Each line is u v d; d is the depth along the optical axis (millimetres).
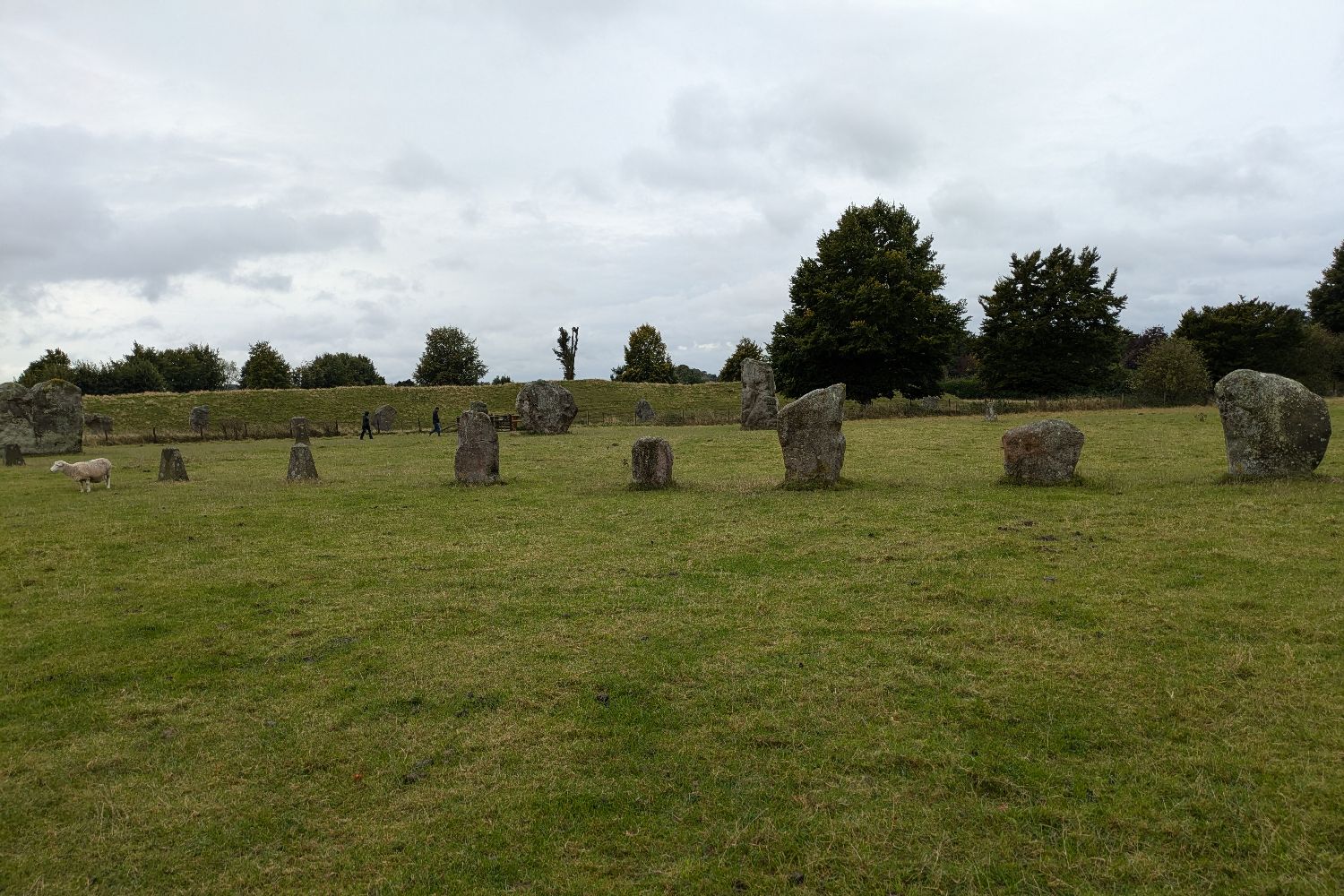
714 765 6176
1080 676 7480
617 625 9320
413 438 43188
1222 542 11828
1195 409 41906
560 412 42188
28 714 7398
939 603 9750
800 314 54156
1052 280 61500
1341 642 7945
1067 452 17609
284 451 35625
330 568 12250
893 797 5664
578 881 4961
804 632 8914
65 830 5602
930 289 51844
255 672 8258
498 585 11133
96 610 10297
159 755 6590
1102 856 5000
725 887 4867
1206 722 6531
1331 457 20328
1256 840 5066
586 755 6398
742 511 15984
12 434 34250
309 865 5199
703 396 73125
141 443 42844
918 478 19812
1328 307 72438
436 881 5000
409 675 8047
